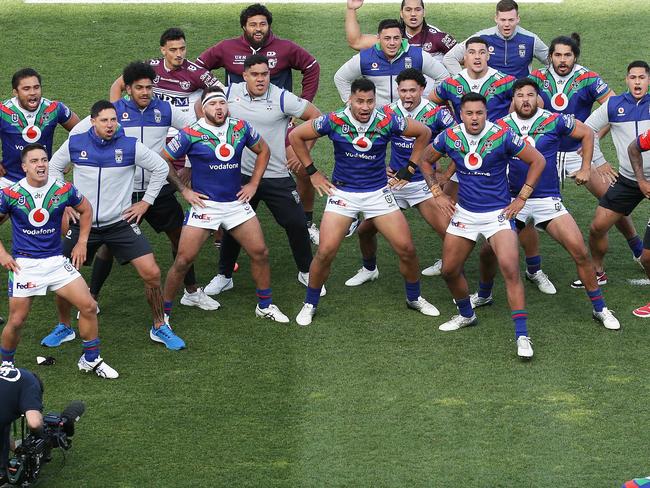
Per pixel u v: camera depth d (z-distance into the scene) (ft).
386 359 90.53
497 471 76.38
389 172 102.53
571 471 76.33
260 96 98.63
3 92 139.64
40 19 158.92
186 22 157.69
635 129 100.17
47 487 74.84
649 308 97.25
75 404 77.00
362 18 158.71
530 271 102.37
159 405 84.23
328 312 98.73
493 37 113.70
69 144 91.25
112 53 149.38
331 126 92.94
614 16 158.92
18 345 93.15
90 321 86.94
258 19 107.55
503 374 88.07
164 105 98.58
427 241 113.29
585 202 120.16
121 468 76.79
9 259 85.56
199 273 107.45
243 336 94.63
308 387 86.48
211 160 93.25
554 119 94.32
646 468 76.59
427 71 107.65
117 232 92.27
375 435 80.43
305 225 101.76
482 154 89.92
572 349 91.81
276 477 75.82
